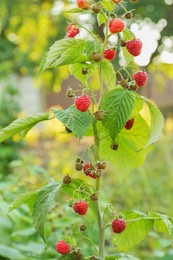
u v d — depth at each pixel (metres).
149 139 0.96
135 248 2.25
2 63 6.02
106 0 0.92
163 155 3.28
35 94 8.73
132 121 0.97
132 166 1.06
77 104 0.88
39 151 4.45
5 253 1.43
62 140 4.09
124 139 1.03
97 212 0.98
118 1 0.92
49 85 6.14
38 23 5.84
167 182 3.03
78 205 0.93
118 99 0.90
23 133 0.98
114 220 0.95
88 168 0.94
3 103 3.93
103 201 1.10
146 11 5.45
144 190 2.96
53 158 3.55
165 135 3.32
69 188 0.99
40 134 4.72
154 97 7.48
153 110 0.93
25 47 5.98
